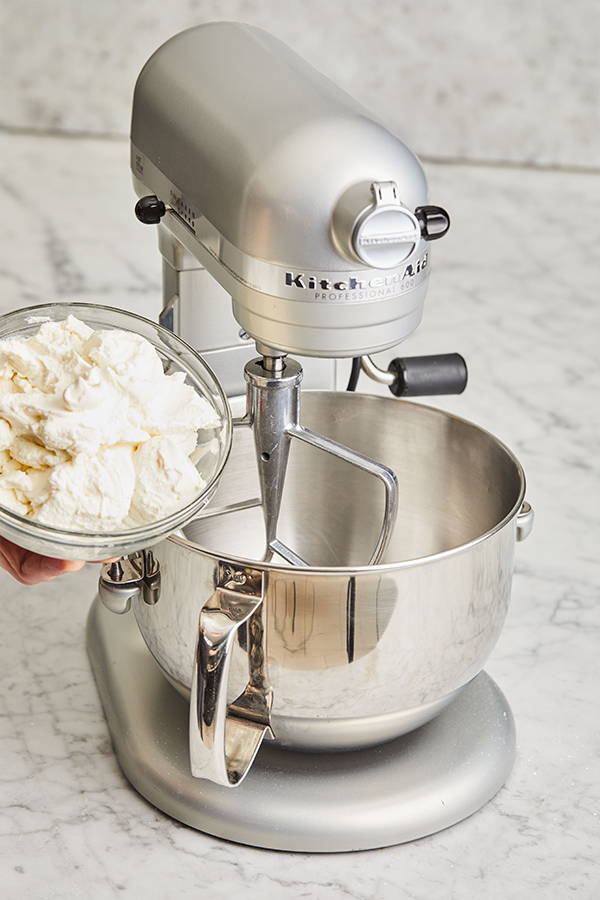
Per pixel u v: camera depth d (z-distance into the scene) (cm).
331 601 63
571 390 122
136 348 62
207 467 65
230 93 66
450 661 68
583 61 167
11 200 156
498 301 140
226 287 65
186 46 73
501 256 151
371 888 66
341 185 59
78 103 171
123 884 66
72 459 59
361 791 70
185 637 68
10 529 59
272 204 59
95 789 73
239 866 68
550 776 75
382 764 72
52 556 61
